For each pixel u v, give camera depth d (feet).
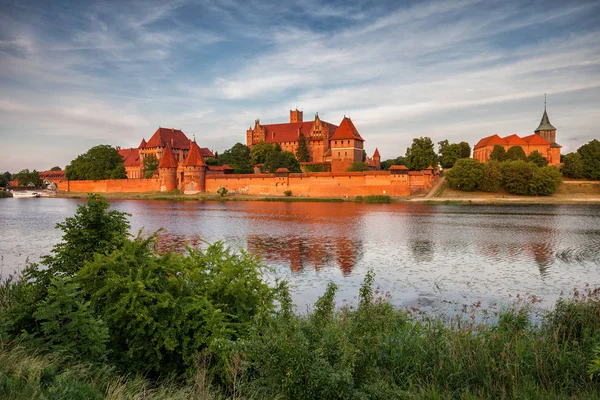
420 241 120.78
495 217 196.34
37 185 602.85
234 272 34.40
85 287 31.32
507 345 32.96
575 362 32.50
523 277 76.69
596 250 106.42
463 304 58.80
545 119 553.64
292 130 527.40
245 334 29.78
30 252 99.96
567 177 401.90
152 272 32.40
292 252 102.32
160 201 341.62
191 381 27.71
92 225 36.50
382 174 335.67
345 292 65.10
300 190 359.66
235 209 248.93
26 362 24.30
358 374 23.09
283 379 21.48
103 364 26.73
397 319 42.27
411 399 26.37
